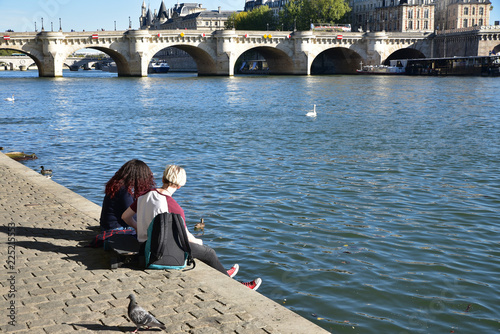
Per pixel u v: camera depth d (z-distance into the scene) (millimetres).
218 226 14070
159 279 7656
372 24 175125
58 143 29312
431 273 10781
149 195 8133
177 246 8008
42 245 9094
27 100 61438
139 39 123062
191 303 6883
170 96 68312
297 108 50594
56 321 6371
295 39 136625
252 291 7285
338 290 9875
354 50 142000
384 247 12398
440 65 133250
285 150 26688
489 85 87750
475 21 156125
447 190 18234
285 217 14953
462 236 13297
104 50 129625
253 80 113375
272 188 18453
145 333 6098
